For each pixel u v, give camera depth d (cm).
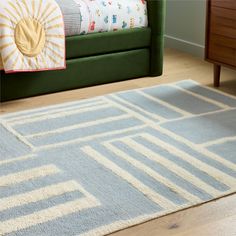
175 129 215
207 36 271
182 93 262
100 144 200
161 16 283
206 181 171
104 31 271
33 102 248
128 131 213
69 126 218
